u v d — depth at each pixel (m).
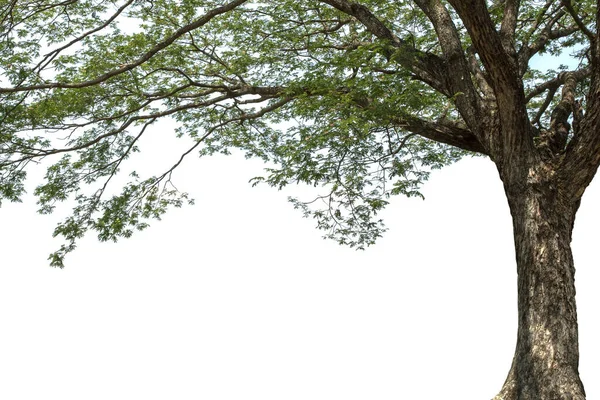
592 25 14.35
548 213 9.70
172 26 14.84
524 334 9.25
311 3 14.87
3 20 12.23
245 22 15.38
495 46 9.23
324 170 13.51
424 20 14.90
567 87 12.19
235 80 14.98
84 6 14.41
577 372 8.88
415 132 12.00
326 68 12.57
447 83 11.45
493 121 10.64
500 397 9.09
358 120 11.12
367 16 12.35
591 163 9.67
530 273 9.49
